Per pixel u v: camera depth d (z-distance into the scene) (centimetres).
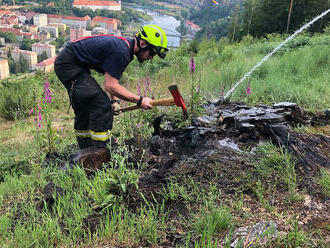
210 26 10950
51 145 379
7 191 306
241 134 339
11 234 232
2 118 816
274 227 215
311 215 231
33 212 256
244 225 222
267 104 468
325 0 3697
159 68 1231
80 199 256
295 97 495
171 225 230
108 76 281
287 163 280
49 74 1018
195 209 245
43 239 222
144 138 372
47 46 12350
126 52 279
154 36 285
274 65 773
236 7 5147
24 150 483
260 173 278
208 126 364
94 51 280
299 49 1044
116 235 226
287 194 254
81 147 343
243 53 1320
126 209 248
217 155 307
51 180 309
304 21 3781
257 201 248
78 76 293
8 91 866
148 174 290
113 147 345
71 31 16112
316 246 201
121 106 474
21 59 10188
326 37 1289
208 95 584
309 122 388
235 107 418
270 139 328
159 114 421
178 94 281
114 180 254
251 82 601
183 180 278
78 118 327
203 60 1200
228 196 254
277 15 4125
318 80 608
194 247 208
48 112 373
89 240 221
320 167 282
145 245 217
